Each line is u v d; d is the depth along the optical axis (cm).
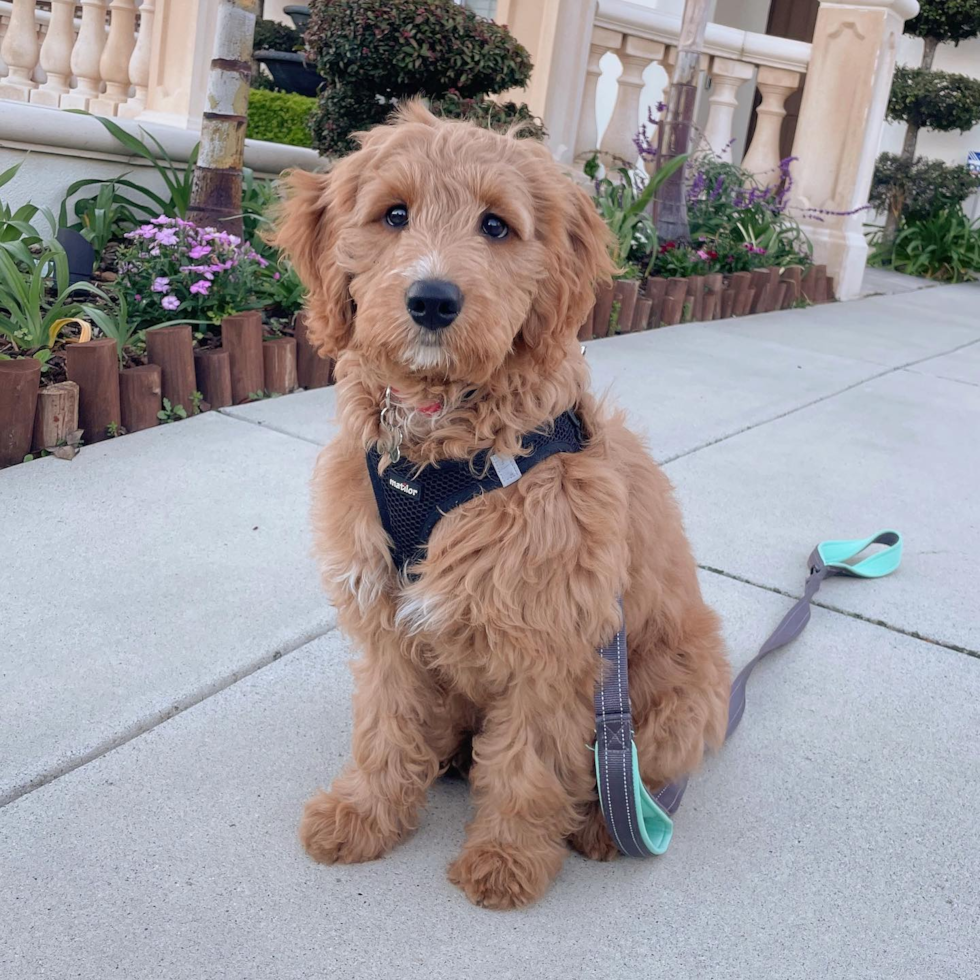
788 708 107
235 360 179
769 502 162
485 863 78
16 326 164
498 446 75
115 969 67
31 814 82
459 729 92
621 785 78
